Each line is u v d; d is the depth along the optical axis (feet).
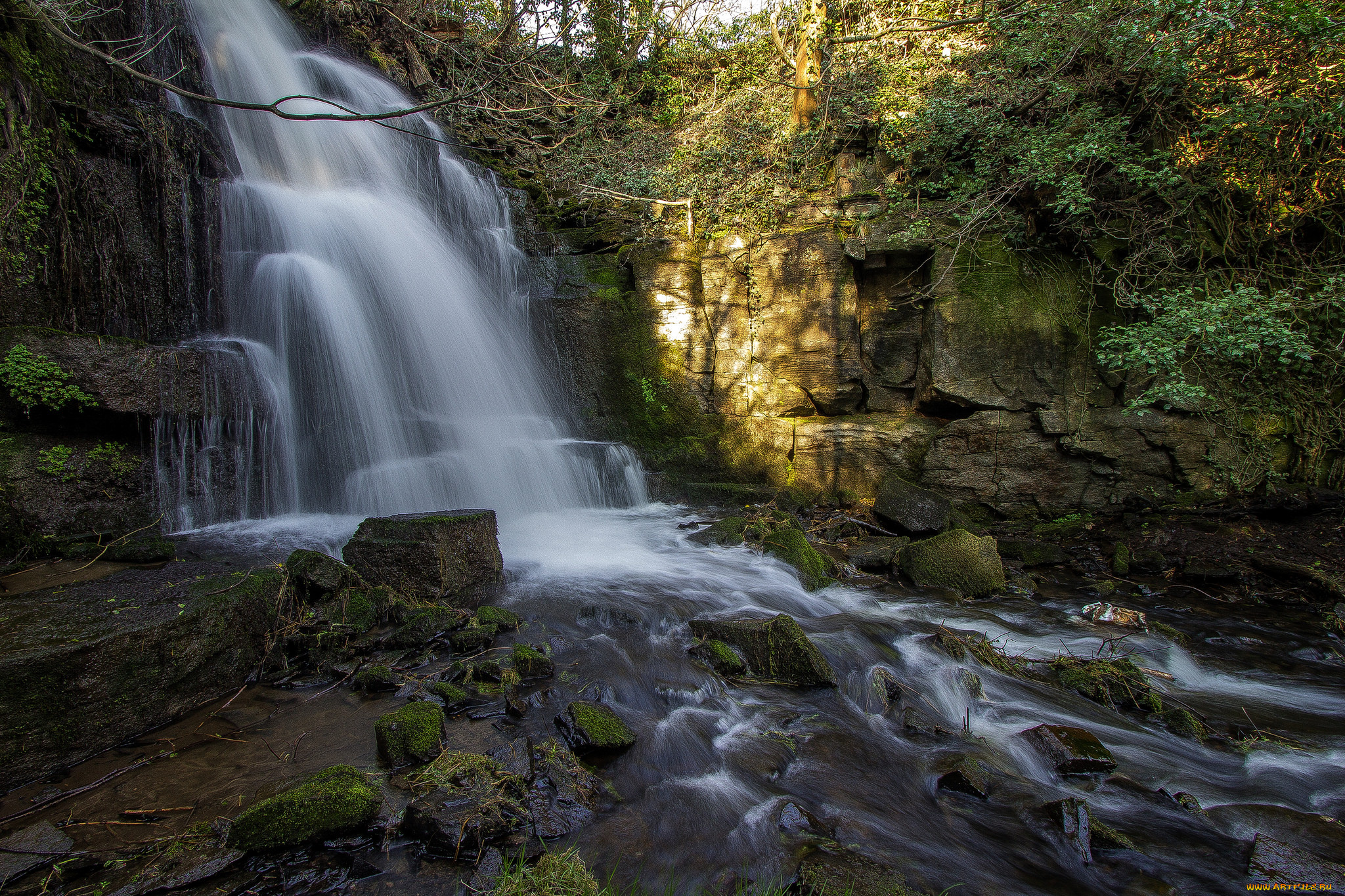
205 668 13.21
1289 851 9.87
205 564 16.87
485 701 13.61
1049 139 26.84
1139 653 17.69
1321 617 20.34
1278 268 27.30
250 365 23.17
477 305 32.65
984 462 28.04
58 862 8.80
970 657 16.51
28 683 10.50
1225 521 25.44
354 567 17.52
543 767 11.27
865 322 31.12
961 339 28.12
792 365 30.76
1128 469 26.96
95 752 11.33
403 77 43.88
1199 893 9.39
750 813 10.77
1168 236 26.58
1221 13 23.12
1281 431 26.22
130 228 22.21
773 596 20.43
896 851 10.03
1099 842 10.26
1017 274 27.99
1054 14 29.01
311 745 11.85
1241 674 17.04
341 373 25.80
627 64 50.29
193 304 24.34
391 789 10.56
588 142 45.57
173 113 24.82
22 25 19.85
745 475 31.12
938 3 38.14
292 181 32.37
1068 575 23.85
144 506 19.94
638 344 32.27
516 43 48.01
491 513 19.66
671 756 12.25
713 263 31.60
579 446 29.81
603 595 19.48
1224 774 12.66
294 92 33.99
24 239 19.03
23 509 17.08
